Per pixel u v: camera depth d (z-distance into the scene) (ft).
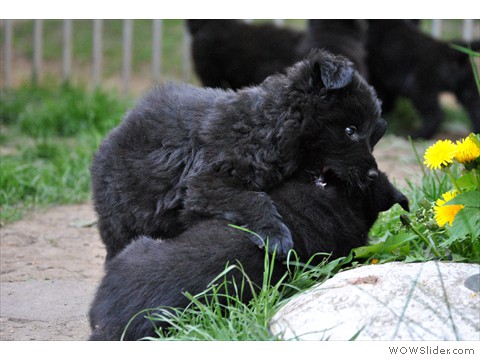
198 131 17.29
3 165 28.48
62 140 34.14
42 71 46.52
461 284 13.61
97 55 43.73
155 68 44.09
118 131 18.54
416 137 36.37
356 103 17.39
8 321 17.39
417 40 37.04
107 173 18.33
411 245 16.70
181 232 17.53
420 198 20.68
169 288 14.57
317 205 16.49
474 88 36.22
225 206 16.17
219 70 36.35
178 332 14.12
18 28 51.13
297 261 15.29
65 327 17.10
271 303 14.56
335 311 13.41
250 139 16.98
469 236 15.53
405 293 13.47
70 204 27.35
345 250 16.66
